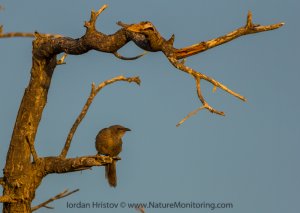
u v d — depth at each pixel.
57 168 23.77
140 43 21.95
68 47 23.52
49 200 24.27
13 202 23.67
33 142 24.12
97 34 22.94
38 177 23.98
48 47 23.83
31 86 24.42
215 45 21.75
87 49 23.31
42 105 24.58
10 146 24.17
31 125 24.23
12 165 23.95
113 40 22.58
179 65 21.34
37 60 24.27
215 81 20.91
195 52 21.75
